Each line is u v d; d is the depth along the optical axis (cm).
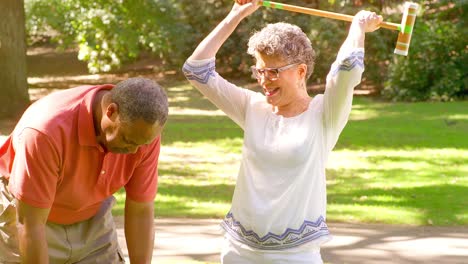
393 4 2178
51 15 2338
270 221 358
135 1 2284
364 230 772
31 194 345
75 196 365
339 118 365
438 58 2066
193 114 1828
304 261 360
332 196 965
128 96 321
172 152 1318
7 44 1656
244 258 366
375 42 2102
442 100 2058
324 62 2152
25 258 354
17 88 1678
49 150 342
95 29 2380
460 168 1166
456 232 768
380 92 2167
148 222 391
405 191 991
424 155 1282
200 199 934
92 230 393
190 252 668
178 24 2325
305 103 371
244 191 366
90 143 348
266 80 362
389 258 663
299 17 2219
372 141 1422
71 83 2314
